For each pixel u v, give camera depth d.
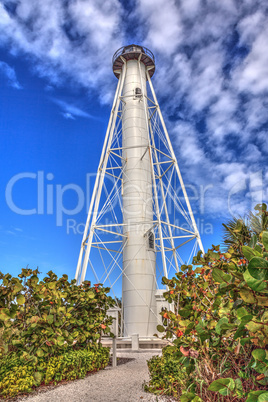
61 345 9.65
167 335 6.93
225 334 4.18
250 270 2.83
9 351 9.00
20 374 7.99
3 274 8.16
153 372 8.63
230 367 4.92
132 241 22.12
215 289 6.07
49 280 10.95
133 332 20.38
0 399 7.46
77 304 11.23
